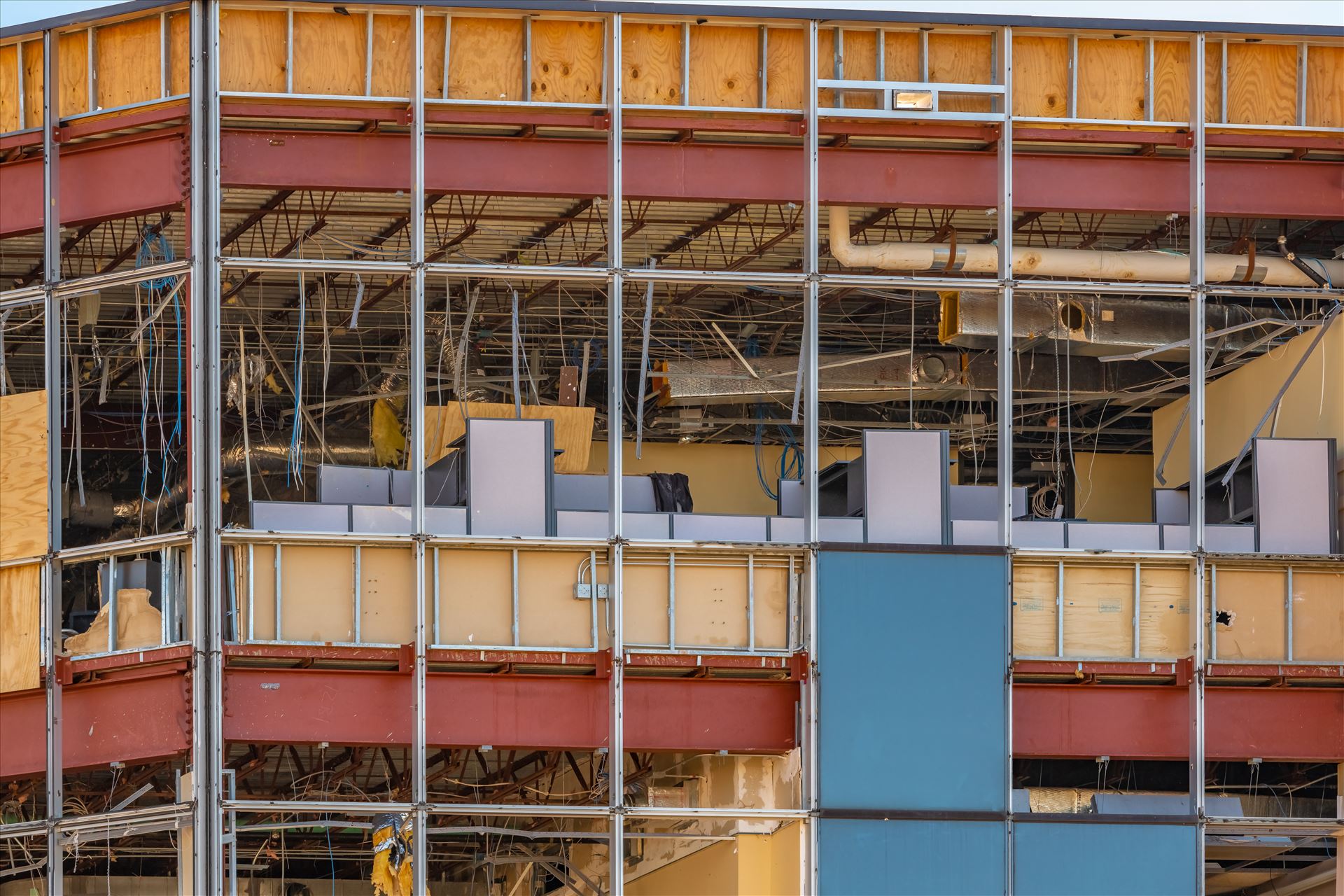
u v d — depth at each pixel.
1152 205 48.12
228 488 62.25
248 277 56.50
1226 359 56.12
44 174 45.28
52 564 43.94
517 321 53.31
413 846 42.62
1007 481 46.12
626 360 62.34
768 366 59.53
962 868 43.56
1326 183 48.84
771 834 47.41
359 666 44.16
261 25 45.62
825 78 47.16
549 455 46.22
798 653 44.75
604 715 44.44
